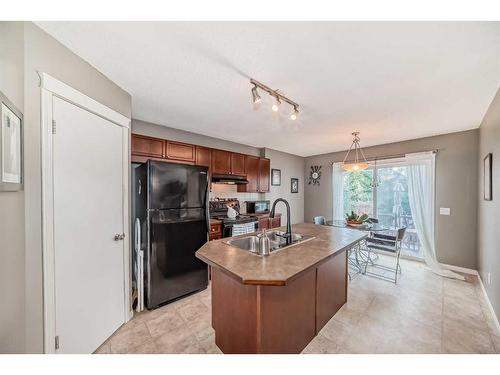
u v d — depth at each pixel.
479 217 2.98
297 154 5.44
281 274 1.18
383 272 3.31
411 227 3.89
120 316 1.96
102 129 1.78
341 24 1.21
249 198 4.56
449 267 3.39
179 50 1.48
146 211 2.24
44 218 1.30
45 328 1.30
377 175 4.33
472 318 2.09
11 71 1.09
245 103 2.38
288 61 1.58
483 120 2.71
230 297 1.53
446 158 3.45
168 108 2.53
